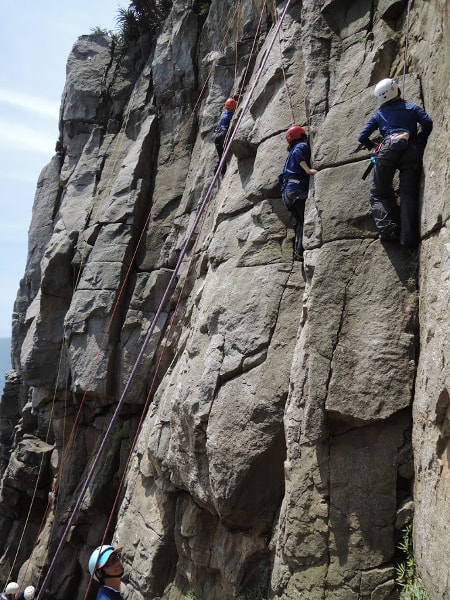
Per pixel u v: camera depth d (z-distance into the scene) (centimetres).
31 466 1546
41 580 1340
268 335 761
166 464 907
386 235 608
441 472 497
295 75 873
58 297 1502
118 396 1301
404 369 582
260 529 724
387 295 605
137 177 1430
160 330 1260
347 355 613
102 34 1744
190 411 800
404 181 596
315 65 779
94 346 1341
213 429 758
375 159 609
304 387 657
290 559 609
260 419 725
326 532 595
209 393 782
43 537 1425
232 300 811
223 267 860
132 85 1647
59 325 1491
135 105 1559
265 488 725
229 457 734
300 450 636
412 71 670
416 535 540
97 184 1564
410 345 585
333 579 577
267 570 719
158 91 1494
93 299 1359
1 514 1612
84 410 1449
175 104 1453
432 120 588
